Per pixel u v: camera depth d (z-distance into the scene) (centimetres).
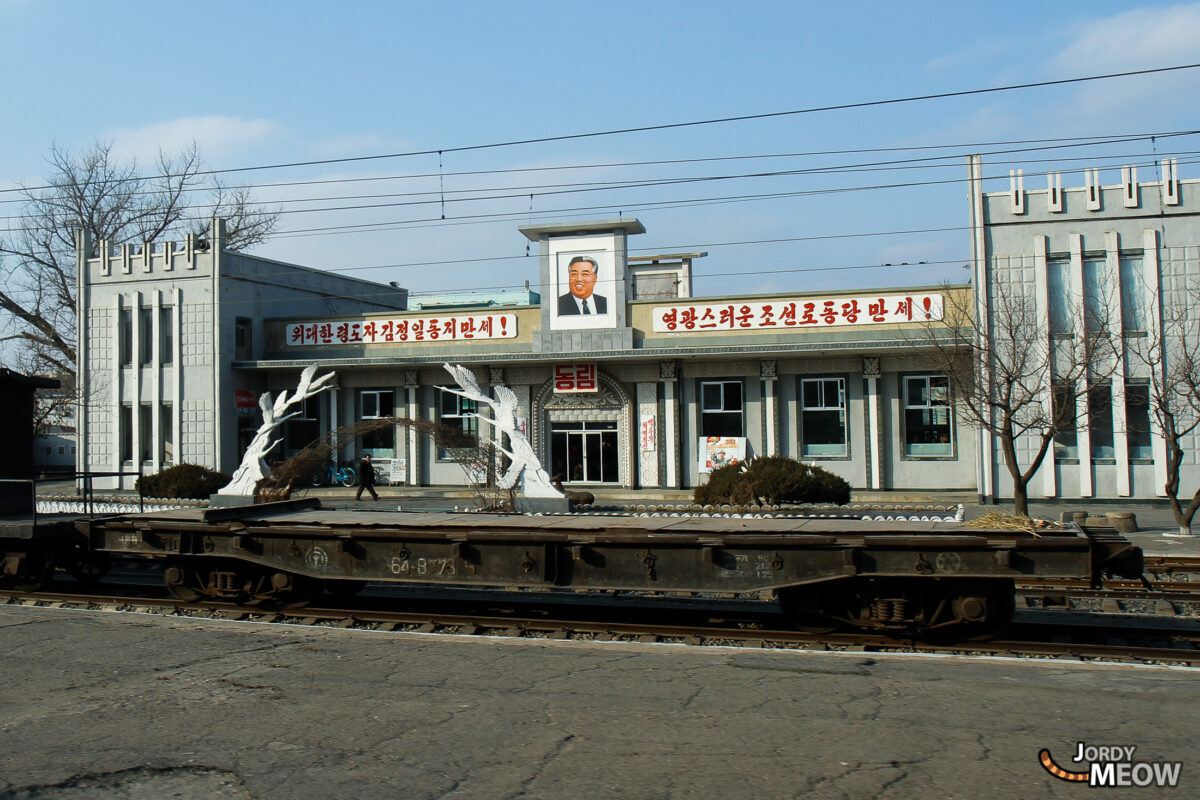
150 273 3388
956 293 2778
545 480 2109
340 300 3975
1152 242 2445
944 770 557
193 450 3297
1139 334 2450
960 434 2847
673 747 600
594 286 3064
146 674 793
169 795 533
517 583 982
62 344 4341
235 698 719
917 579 907
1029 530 890
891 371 2894
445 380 3328
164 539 1130
